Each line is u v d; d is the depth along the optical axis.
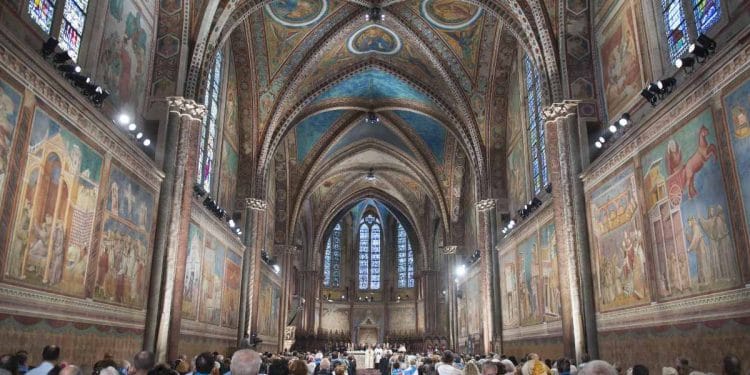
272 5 24.78
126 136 15.22
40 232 10.86
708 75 11.08
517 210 26.50
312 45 27.16
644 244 13.53
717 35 11.50
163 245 16.64
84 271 12.59
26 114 10.34
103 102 14.13
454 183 39.88
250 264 27.86
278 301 38.19
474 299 34.94
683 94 11.98
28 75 10.34
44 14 11.72
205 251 21.53
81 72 13.13
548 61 18.50
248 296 27.59
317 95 30.44
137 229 15.45
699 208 11.34
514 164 27.11
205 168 22.34
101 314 13.35
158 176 16.81
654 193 13.14
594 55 17.92
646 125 13.55
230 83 26.53
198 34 18.23
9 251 9.88
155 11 17.86
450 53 27.28
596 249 16.33
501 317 27.86
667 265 12.52
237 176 28.42
